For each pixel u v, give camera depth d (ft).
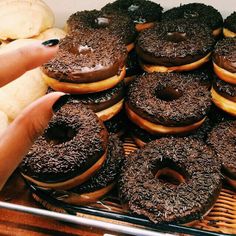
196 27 1.18
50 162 0.82
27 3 1.25
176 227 0.74
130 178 0.84
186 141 0.94
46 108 0.43
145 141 1.02
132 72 1.19
